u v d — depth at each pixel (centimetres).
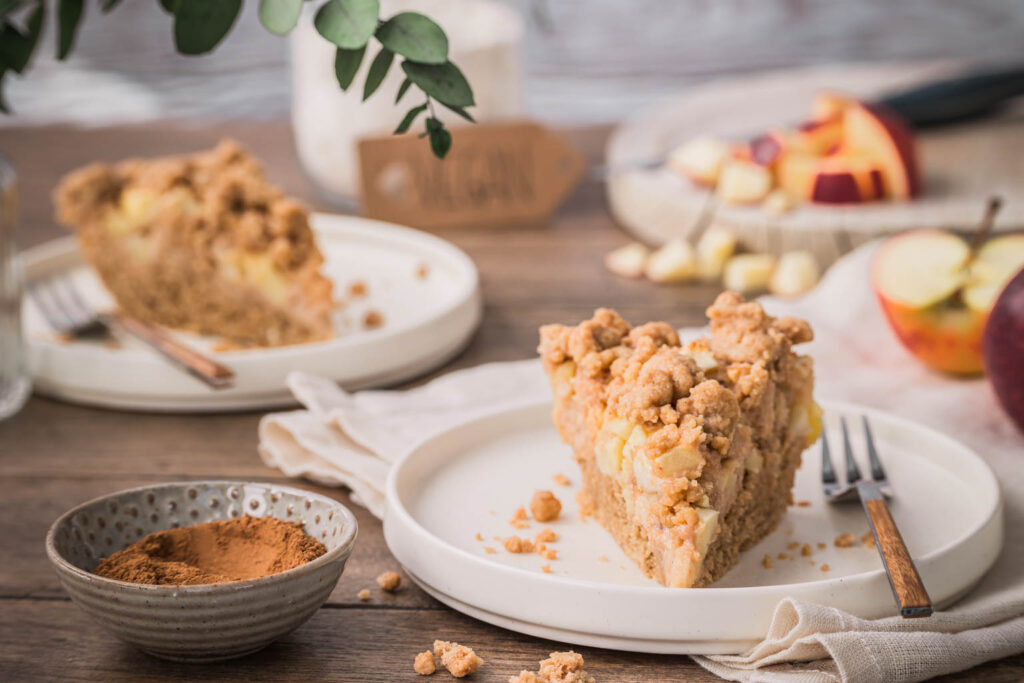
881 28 160
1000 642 89
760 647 88
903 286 107
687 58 160
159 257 114
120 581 87
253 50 159
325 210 132
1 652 91
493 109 129
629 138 137
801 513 96
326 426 102
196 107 160
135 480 102
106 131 151
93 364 107
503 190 130
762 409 94
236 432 105
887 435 100
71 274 121
